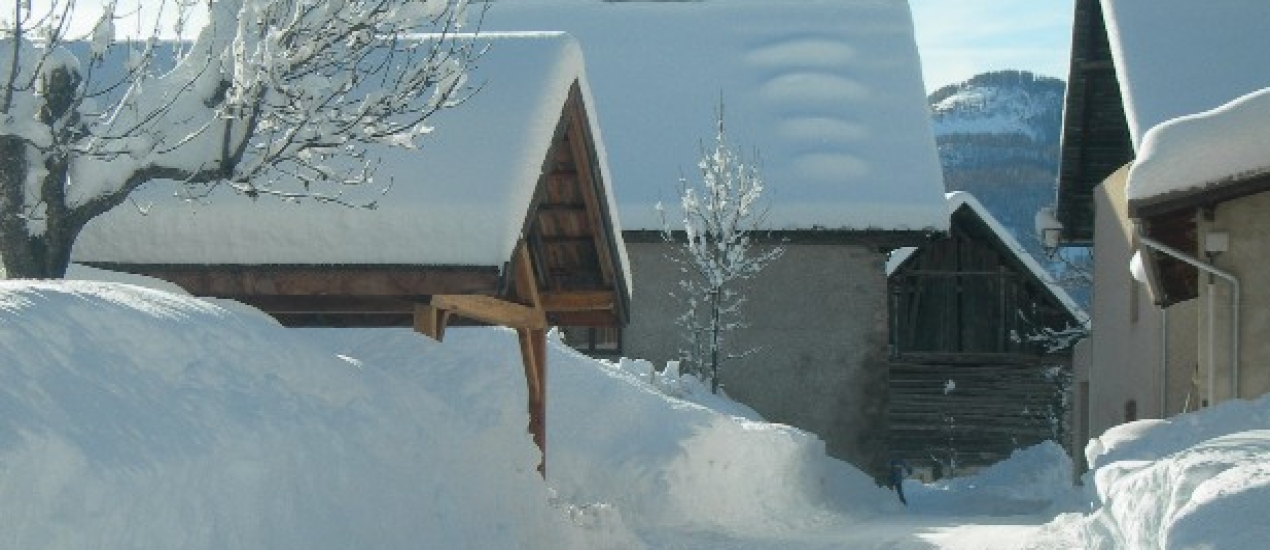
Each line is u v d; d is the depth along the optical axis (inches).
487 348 775.1
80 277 468.4
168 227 473.7
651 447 790.5
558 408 807.7
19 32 400.8
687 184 1330.0
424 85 444.5
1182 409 884.6
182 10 428.5
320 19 425.1
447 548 386.9
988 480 1456.7
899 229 1261.1
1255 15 1020.5
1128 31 1028.5
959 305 1665.8
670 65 1459.2
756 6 1509.6
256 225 472.1
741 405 1234.0
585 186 569.0
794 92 1416.1
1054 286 1653.5
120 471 255.9
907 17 1491.1
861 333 1266.0
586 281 618.2
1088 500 680.4
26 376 258.8
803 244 1272.1
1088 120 1189.7
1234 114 669.9
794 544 673.6
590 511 560.7
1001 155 5403.5
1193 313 884.6
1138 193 673.6
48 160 419.2
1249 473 321.1
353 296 494.9
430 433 409.7
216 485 286.2
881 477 1261.1
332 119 429.7
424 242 472.1
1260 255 687.1
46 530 234.1
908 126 1373.0
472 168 483.8
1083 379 1304.1
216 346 330.6
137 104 419.2
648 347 1270.9
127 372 289.9
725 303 1270.9
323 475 331.0
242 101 408.8
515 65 514.6
